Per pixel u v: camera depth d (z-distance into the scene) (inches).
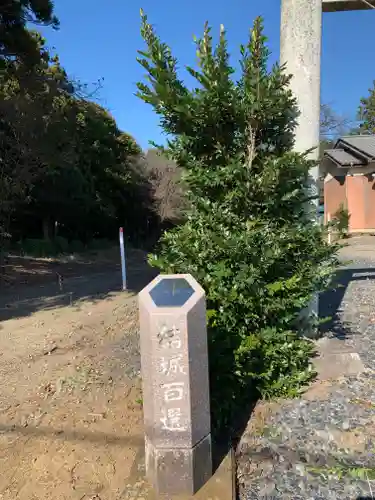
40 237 816.9
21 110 428.8
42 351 199.8
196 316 84.7
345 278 344.2
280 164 115.7
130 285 394.0
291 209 127.7
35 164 489.4
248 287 113.4
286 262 122.1
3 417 133.8
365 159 658.2
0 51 399.5
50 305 311.0
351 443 106.7
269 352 122.7
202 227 120.6
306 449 105.3
